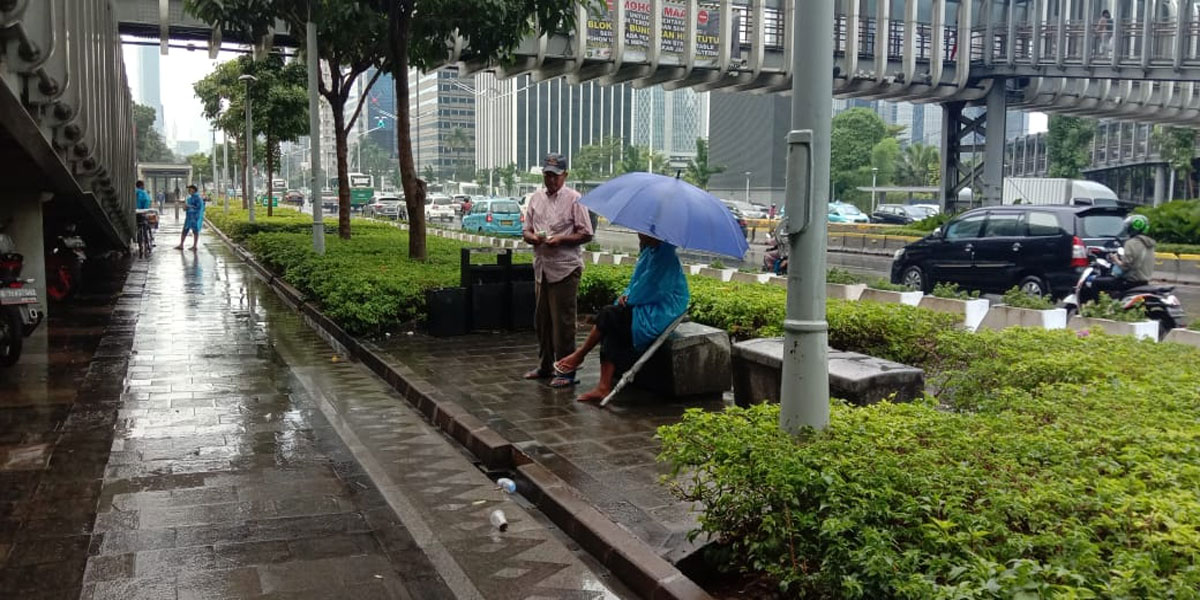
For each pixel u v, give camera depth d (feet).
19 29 20.99
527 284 35.45
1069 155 193.98
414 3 41.14
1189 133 166.61
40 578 13.20
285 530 15.33
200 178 298.97
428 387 25.12
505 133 405.39
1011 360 20.53
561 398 23.89
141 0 63.00
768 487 11.48
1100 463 12.21
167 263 70.64
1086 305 31.32
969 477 11.43
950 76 96.27
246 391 26.18
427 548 14.65
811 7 14.07
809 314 14.40
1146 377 18.17
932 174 278.87
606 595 12.96
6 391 25.59
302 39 55.83
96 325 38.65
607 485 16.89
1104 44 91.81
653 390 24.45
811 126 14.20
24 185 36.86
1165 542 9.61
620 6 74.64
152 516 15.84
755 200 254.06
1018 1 98.27
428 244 61.11
